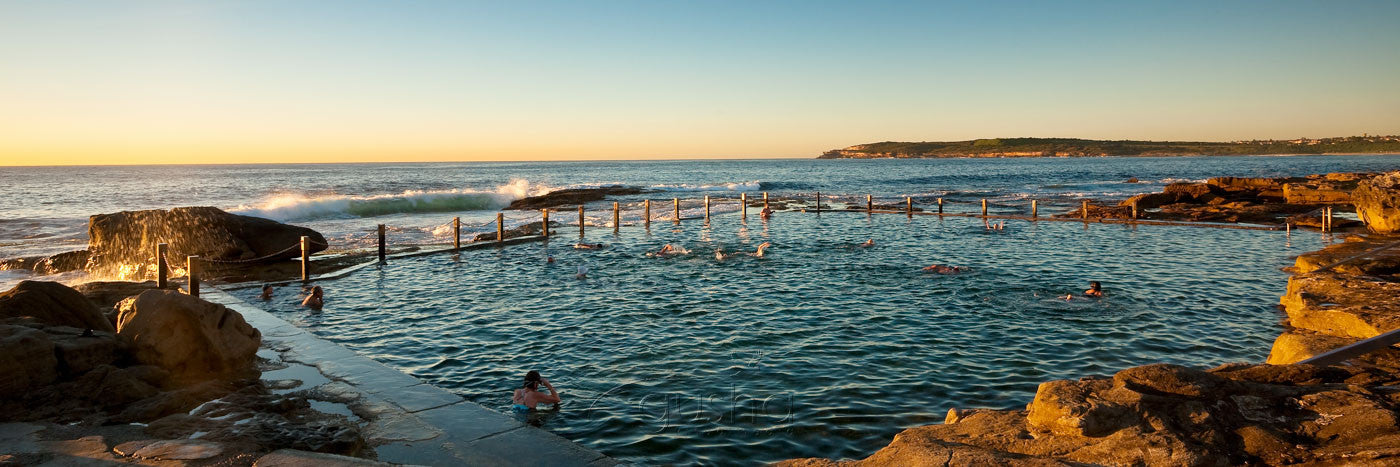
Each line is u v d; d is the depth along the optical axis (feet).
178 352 30.66
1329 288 41.63
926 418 28.63
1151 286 56.44
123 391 26.71
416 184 270.05
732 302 51.42
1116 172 385.09
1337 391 20.22
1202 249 80.69
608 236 99.66
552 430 27.30
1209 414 19.25
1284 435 18.38
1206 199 144.05
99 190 220.43
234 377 31.55
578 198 172.65
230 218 74.38
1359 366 24.18
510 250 83.97
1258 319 45.03
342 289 58.95
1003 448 19.58
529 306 51.11
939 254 77.25
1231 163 547.90
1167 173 361.30
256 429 23.17
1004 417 21.99
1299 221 105.91
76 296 34.35
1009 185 257.96
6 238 93.91
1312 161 558.97
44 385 26.45
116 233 72.28
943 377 33.76
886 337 41.01
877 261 71.67
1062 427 19.51
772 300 51.93
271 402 27.37
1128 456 17.58
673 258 74.95
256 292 57.57
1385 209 84.48
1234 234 96.43
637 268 68.23
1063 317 45.60
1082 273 63.26
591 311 49.03
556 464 23.17
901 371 34.68
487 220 125.70
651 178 382.83
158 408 25.86
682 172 499.92
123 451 20.40
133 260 71.77
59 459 19.75
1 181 301.02
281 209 125.18
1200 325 43.57
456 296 55.42
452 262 74.18
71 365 27.78
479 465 22.89
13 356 25.70
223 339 32.48
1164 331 42.14
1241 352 37.88
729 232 104.78
